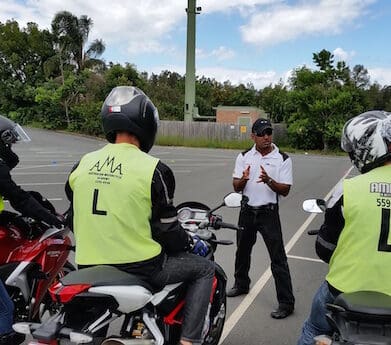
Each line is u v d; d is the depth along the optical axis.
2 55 62.62
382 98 68.12
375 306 2.48
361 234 2.69
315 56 40.22
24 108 54.06
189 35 41.72
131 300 2.85
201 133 40.78
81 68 56.91
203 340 3.61
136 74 52.41
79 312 2.91
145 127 3.17
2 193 3.79
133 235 2.98
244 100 72.62
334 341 2.54
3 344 3.84
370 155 2.78
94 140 38.12
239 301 5.49
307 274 6.52
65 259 4.25
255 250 7.61
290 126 40.09
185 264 3.17
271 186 5.04
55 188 13.39
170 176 3.09
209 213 3.95
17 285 3.88
